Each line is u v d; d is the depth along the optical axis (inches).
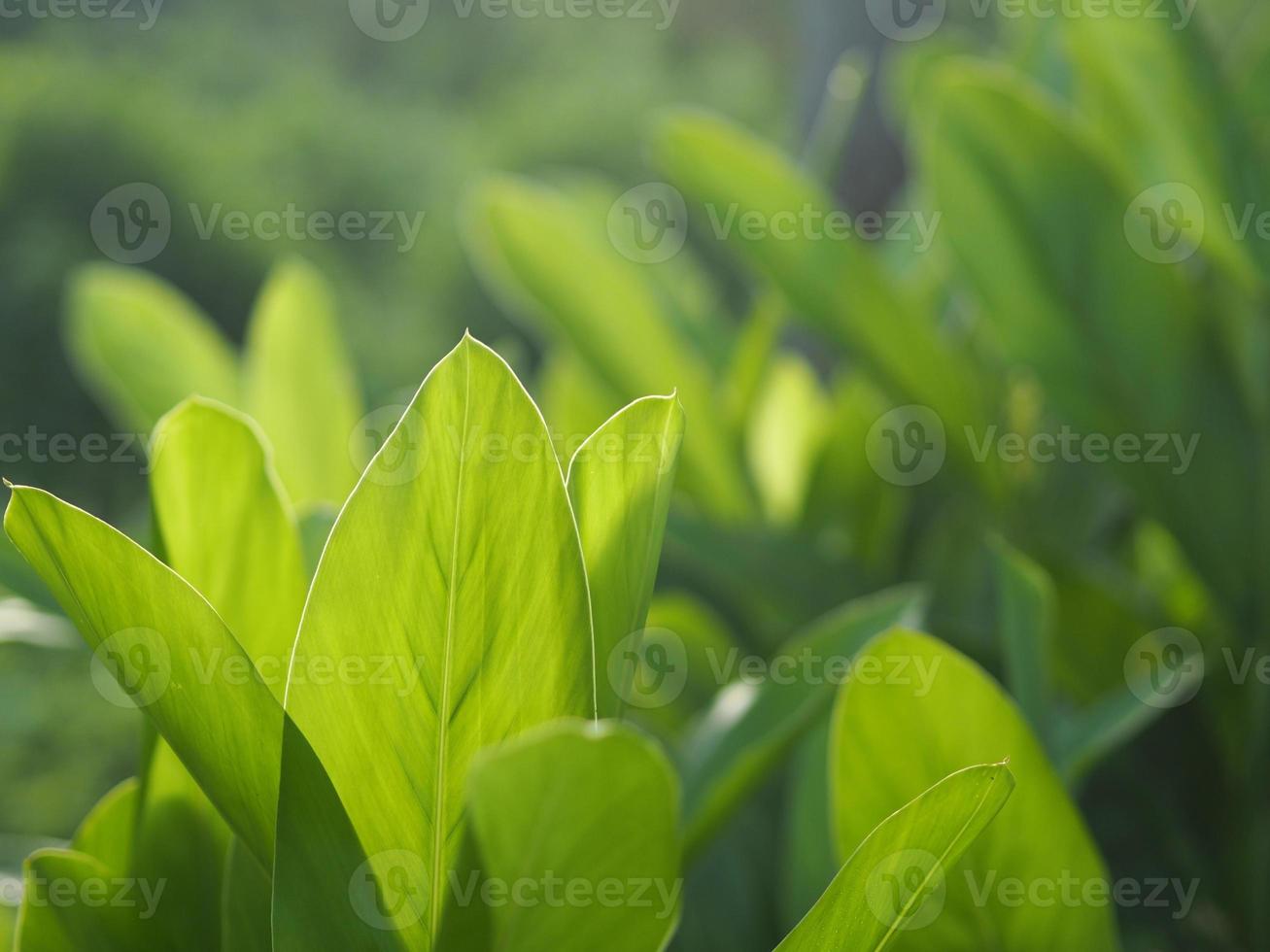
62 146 357.1
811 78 112.6
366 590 32.6
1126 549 79.7
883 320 63.8
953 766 38.2
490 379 32.3
